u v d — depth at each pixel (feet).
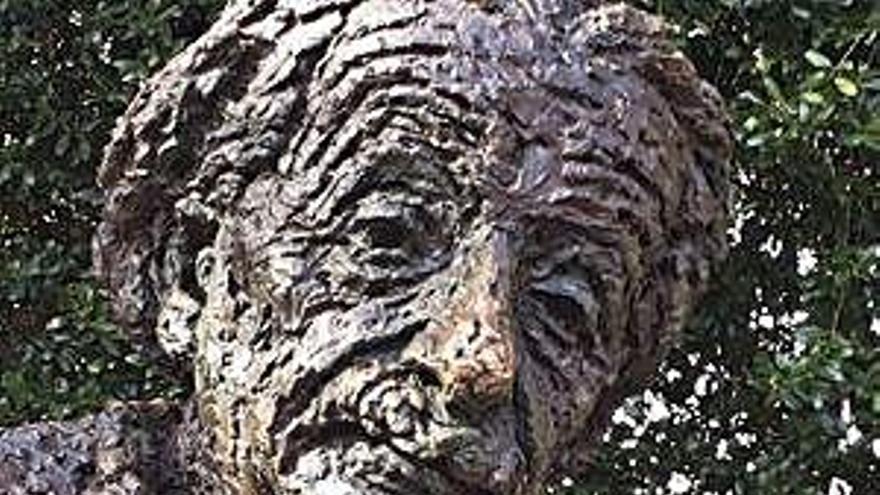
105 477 6.82
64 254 14.84
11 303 14.88
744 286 14.66
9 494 6.75
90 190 14.73
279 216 6.26
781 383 13.20
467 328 5.83
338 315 6.08
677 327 6.62
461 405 5.80
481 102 6.08
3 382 14.21
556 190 6.09
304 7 6.37
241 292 6.40
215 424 6.37
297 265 6.17
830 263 13.58
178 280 6.75
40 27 14.90
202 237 6.66
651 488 14.96
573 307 6.16
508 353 5.78
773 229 14.60
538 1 6.33
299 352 6.09
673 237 6.56
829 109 12.96
